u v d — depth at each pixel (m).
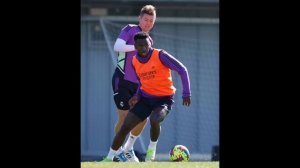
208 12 55.69
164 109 28.69
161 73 28.69
